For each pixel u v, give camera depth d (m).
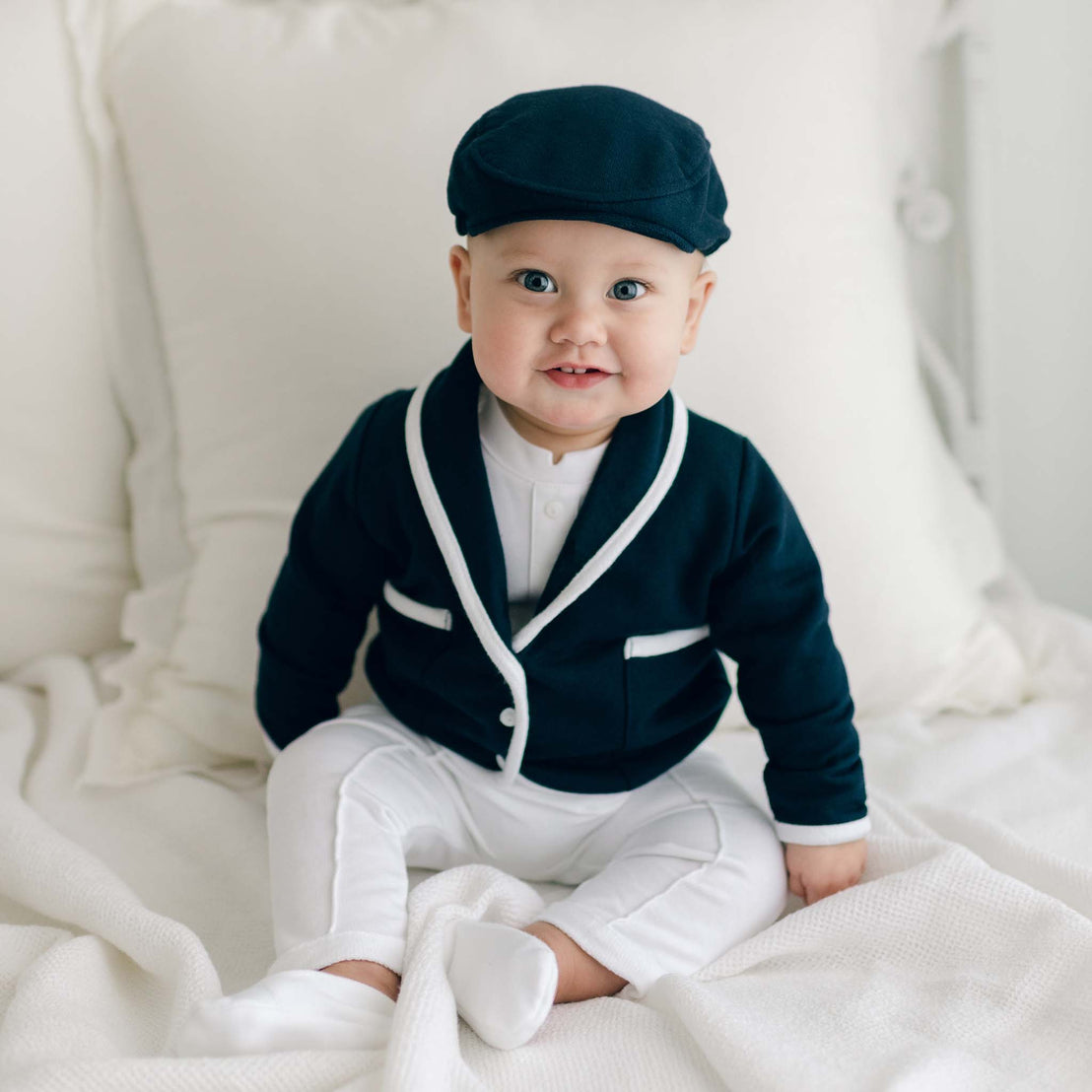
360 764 0.93
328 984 0.75
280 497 1.16
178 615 1.22
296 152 1.15
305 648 1.04
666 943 0.85
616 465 0.90
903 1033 0.76
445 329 1.15
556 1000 0.82
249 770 1.13
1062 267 1.45
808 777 0.93
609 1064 0.74
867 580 1.17
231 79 1.17
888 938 0.84
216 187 1.17
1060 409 1.50
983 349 1.43
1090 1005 0.76
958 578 1.26
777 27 1.17
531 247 0.80
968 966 0.82
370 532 0.98
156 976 0.81
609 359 0.82
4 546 1.26
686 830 0.92
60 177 1.24
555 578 0.91
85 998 0.78
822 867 0.93
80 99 1.24
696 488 0.92
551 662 0.93
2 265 1.22
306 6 1.23
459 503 0.92
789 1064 0.70
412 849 0.97
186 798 1.06
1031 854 0.92
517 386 0.84
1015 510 1.54
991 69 1.37
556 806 0.96
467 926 0.81
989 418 1.45
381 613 1.02
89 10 1.25
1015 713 1.20
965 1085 0.70
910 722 1.17
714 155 1.14
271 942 0.89
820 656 0.95
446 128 1.14
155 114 1.20
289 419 1.16
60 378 1.26
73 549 1.29
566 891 0.99
